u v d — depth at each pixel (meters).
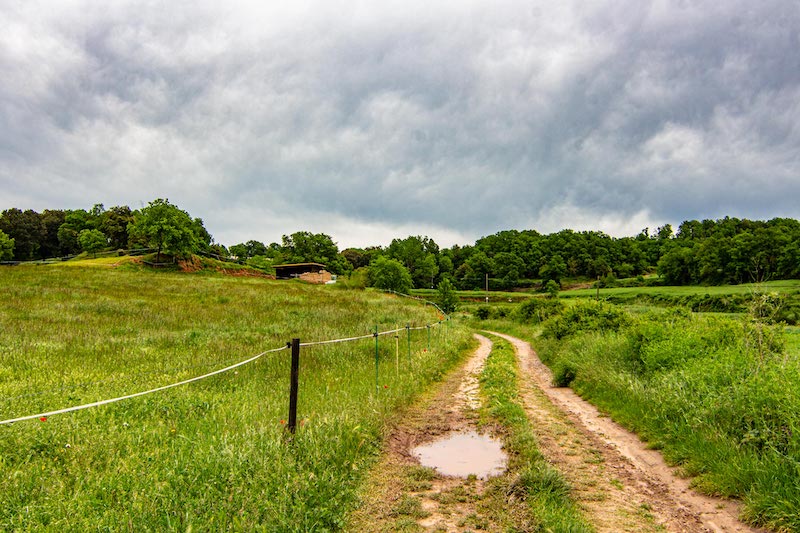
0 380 8.98
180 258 62.19
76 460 5.28
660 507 5.14
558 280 123.88
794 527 4.32
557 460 6.67
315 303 31.91
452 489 5.57
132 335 15.86
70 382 8.82
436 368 14.34
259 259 91.81
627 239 149.62
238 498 4.52
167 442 6.15
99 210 107.88
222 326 19.39
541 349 22.58
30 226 94.88
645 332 12.07
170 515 4.15
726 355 8.74
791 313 22.55
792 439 5.45
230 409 7.57
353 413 7.64
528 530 4.48
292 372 6.53
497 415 9.07
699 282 92.50
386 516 4.84
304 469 5.42
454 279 129.88
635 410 8.76
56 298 24.22
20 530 3.79
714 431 6.50
